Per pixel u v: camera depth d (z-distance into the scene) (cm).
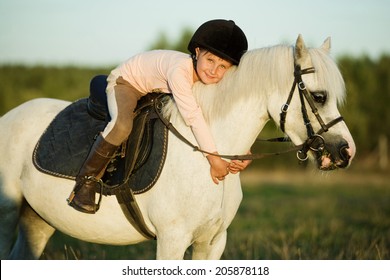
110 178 516
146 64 507
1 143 580
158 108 512
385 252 834
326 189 2250
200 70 480
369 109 3788
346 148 454
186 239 489
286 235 1072
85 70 3919
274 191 2152
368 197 1933
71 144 543
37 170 551
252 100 482
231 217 523
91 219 530
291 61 471
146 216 508
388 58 3997
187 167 482
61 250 859
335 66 465
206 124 489
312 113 461
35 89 3722
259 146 3166
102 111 538
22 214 598
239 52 488
